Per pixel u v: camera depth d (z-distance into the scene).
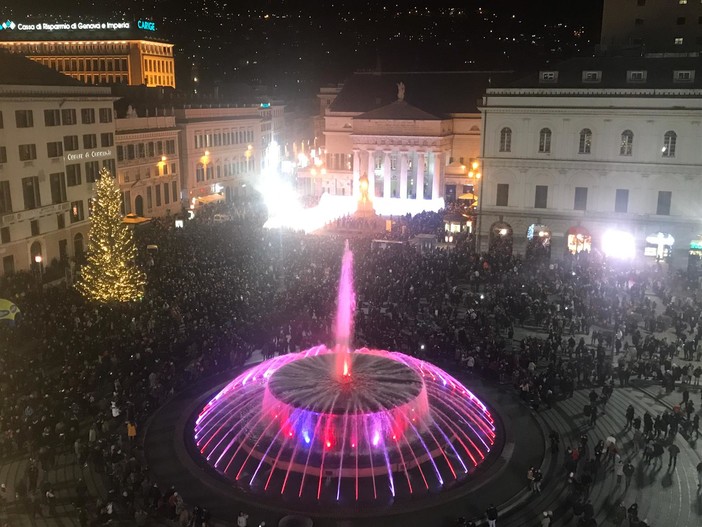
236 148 123.62
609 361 45.16
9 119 63.22
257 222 92.06
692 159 68.00
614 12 94.31
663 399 40.41
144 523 28.02
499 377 43.28
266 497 30.53
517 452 34.41
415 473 32.50
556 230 75.12
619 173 71.25
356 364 39.84
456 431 36.09
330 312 52.22
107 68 141.50
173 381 41.22
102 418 36.16
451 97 122.00
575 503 28.12
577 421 37.78
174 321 50.00
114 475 30.70
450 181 119.88
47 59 143.50
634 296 56.56
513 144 75.06
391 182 118.44
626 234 71.81
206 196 111.00
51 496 29.31
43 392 37.59
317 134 171.75
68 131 72.38
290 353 46.09
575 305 53.22
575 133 72.31
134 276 55.44
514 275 64.19
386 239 81.19
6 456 33.84
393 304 53.69
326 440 33.16
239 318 50.19
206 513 27.72
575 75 74.56
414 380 37.34
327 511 29.33
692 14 90.62
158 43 146.50
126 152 90.12
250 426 36.06
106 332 46.88
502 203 77.06
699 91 66.38
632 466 31.22
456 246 76.31
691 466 33.25
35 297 55.59
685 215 69.44
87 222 76.31
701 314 51.44
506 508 29.61
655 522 28.83
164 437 36.03
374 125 113.44
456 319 52.62
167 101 107.00
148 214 96.00
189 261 65.25
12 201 64.06
